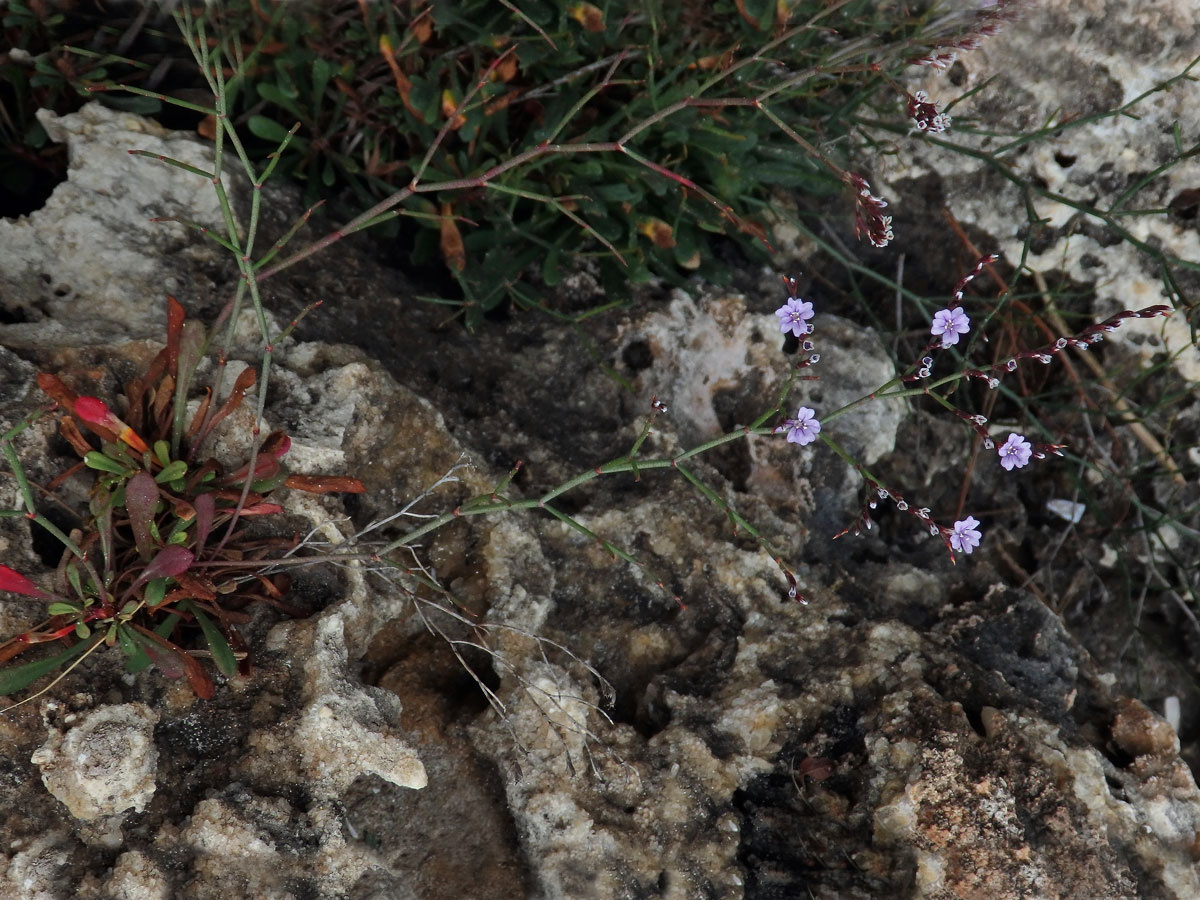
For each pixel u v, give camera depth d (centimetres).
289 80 54
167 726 45
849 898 47
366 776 47
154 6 55
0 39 55
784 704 50
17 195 55
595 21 54
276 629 46
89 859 44
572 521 47
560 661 50
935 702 49
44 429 46
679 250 55
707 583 52
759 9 54
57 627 44
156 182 51
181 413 46
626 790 48
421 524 50
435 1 54
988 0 55
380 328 53
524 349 55
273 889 44
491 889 47
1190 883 48
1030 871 47
